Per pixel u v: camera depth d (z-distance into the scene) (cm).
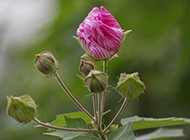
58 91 852
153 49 736
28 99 417
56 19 766
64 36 754
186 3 683
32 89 936
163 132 580
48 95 869
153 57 738
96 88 408
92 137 436
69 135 442
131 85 426
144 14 698
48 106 865
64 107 828
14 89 992
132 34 731
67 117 444
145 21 708
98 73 408
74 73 744
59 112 836
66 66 752
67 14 765
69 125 442
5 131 1010
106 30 432
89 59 447
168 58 731
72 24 747
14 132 989
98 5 727
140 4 691
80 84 757
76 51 742
